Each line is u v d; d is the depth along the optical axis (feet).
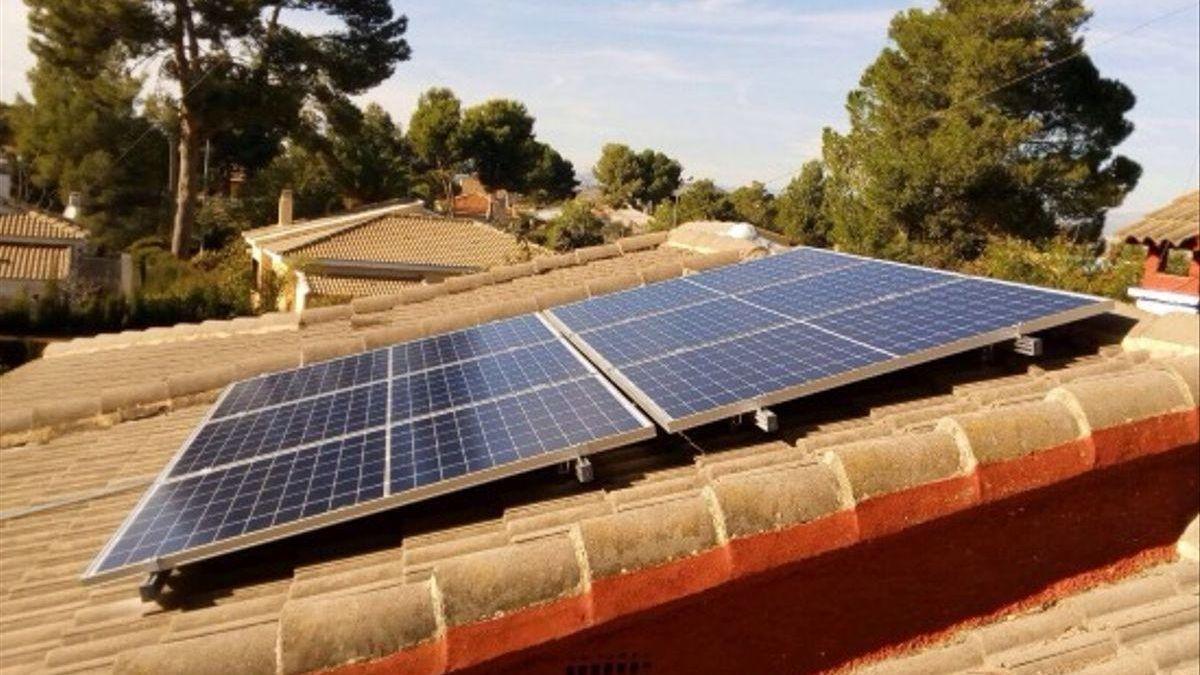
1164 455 14.64
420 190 285.43
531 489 17.25
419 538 15.97
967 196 114.52
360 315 43.83
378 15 159.63
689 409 16.90
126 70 151.12
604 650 12.76
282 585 15.78
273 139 242.58
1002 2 113.50
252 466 19.40
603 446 16.16
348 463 18.07
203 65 148.77
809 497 12.82
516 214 270.87
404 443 18.48
